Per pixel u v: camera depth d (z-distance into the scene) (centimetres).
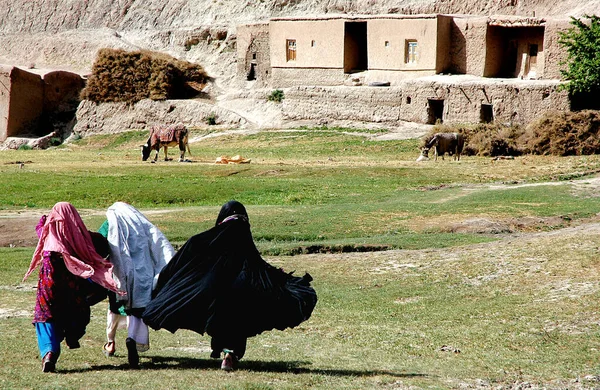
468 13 8344
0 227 3303
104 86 9138
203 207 3850
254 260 1280
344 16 8050
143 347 1314
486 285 2069
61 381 1194
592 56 6384
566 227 3209
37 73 9306
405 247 2798
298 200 4097
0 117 8969
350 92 7706
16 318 1798
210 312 1242
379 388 1201
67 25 11544
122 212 1320
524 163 5444
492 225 3188
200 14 10362
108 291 1342
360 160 5866
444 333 1656
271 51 8556
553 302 1830
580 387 1253
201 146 7344
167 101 8875
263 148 6906
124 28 10969
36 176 4844
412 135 6950
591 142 5703
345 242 2864
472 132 6022
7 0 12250
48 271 1265
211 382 1194
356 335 1662
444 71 7594
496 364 1396
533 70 7350
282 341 1614
